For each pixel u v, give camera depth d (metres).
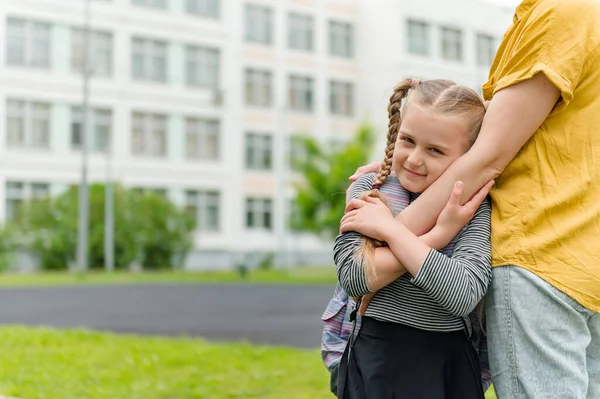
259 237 35.41
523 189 2.12
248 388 5.57
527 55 2.11
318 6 37.47
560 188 2.10
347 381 2.24
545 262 2.06
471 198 2.13
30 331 9.52
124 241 29.81
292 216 29.50
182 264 31.61
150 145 33.00
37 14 30.44
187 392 5.44
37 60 30.58
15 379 5.83
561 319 2.05
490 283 2.13
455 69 37.62
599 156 2.13
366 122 25.89
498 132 2.11
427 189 2.15
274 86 36.06
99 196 29.78
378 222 2.11
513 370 2.08
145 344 8.34
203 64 34.25
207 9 34.38
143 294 17.91
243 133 35.19
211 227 34.44
